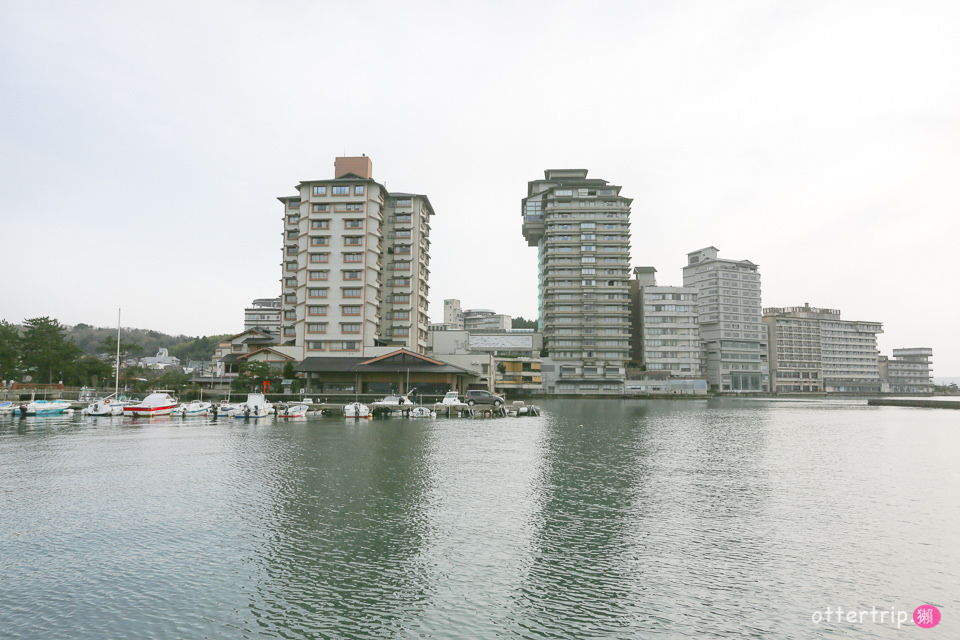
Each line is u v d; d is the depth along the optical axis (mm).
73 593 14680
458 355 107188
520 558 17406
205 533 19516
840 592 15055
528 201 165750
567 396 143000
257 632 12781
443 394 88000
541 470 32031
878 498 25500
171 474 29906
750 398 161875
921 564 17078
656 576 16078
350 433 51656
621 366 148250
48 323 97000
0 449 39625
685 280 189875
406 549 18094
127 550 17812
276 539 18953
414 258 103812
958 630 13008
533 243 180250
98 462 33781
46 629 12844
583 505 23812
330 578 15766
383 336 102062
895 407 119812
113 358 116688
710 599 14617
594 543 18812
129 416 68750
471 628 13016
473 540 19016
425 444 43406
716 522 21391
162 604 14102
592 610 13938
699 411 94938
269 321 154125
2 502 23703
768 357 195375
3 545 18219
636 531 20141
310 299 95500
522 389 142375
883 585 15539
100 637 12516
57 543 18438
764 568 16688
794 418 79312
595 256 150125
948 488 27812
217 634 12695
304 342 94750
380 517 21641
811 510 23219
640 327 160000
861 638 12648
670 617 13617
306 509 22750
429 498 24797
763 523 21266
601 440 47625
